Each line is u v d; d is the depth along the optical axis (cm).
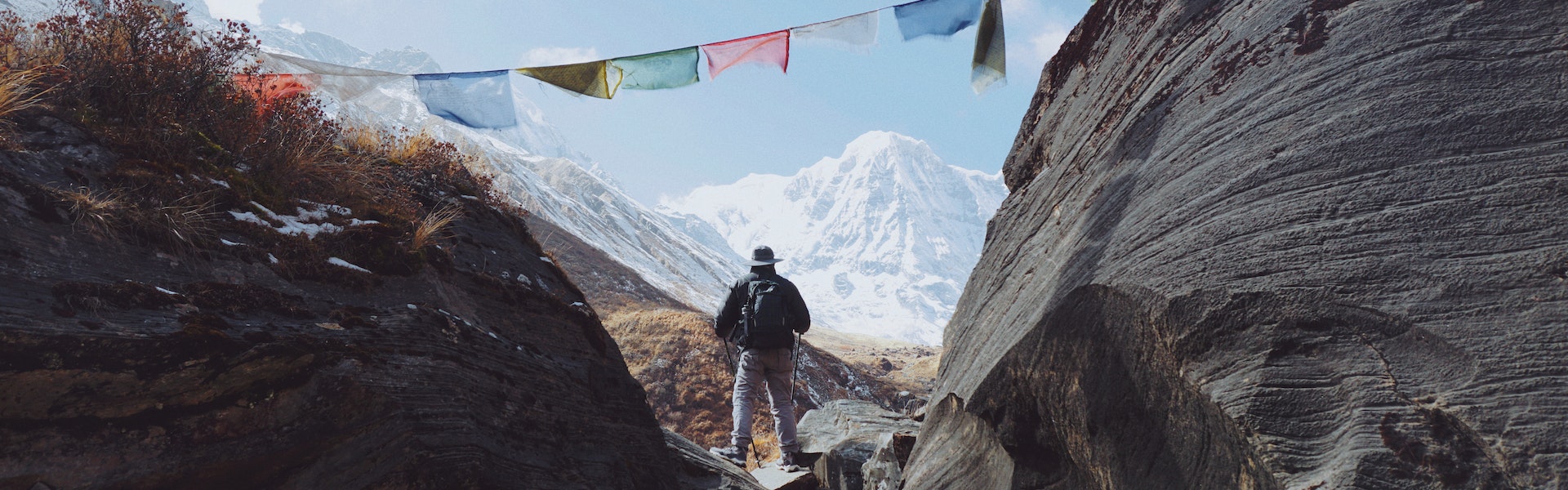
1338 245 225
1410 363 201
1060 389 305
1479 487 179
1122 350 271
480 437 346
